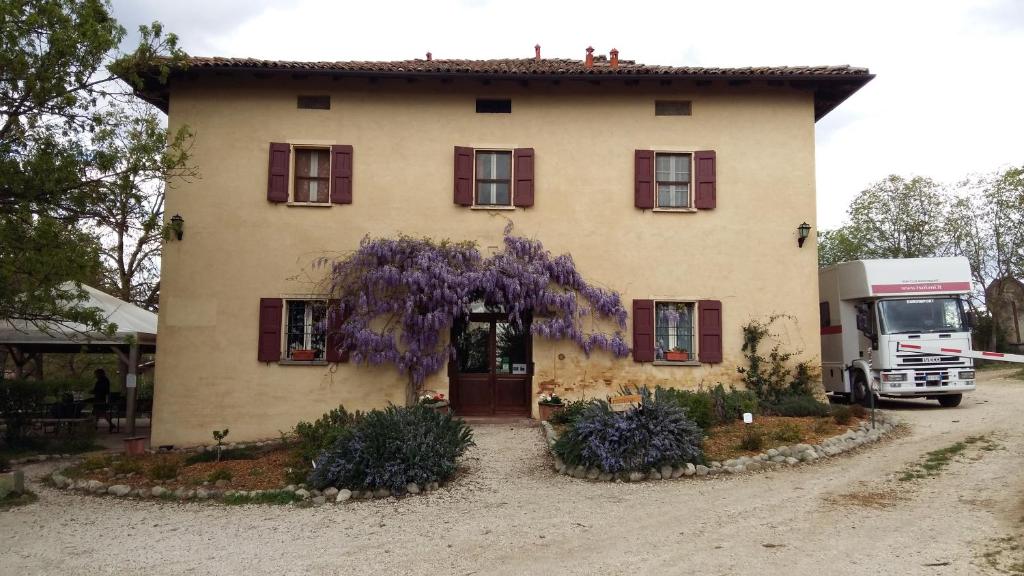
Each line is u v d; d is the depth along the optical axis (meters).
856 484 8.60
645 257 13.70
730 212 13.77
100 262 9.84
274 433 13.09
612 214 13.74
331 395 13.19
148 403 19.67
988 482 8.38
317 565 6.27
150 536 7.42
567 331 13.25
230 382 13.16
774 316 13.59
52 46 9.44
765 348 13.54
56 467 12.04
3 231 8.82
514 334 13.87
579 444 9.62
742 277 13.67
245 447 11.80
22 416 14.07
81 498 9.35
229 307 13.30
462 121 13.83
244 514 8.22
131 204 10.18
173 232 12.45
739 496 8.20
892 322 14.98
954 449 10.26
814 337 13.55
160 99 14.12
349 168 13.61
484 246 13.63
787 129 13.88
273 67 12.97
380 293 13.17
